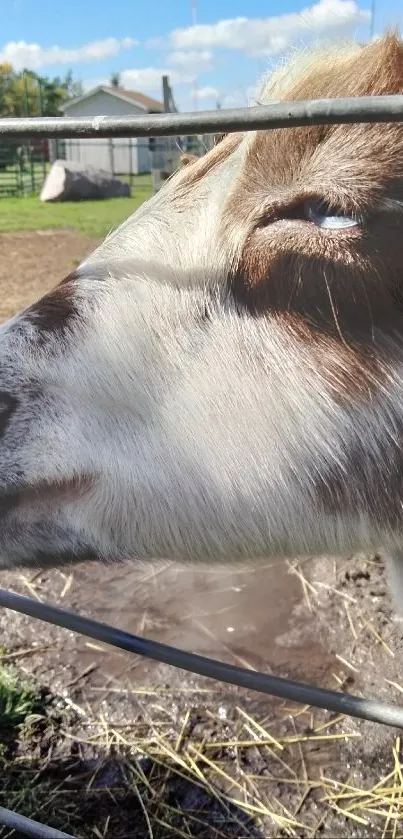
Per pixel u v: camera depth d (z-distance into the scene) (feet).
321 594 2.04
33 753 1.56
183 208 0.95
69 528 0.97
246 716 1.65
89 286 0.97
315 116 0.56
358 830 1.41
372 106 0.55
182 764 1.53
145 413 0.93
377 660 1.80
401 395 0.86
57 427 0.94
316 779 1.51
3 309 4.87
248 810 1.45
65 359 0.93
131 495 0.93
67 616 0.93
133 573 2.15
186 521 0.94
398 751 1.57
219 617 1.96
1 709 1.64
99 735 1.61
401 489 0.91
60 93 29.12
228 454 0.91
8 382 0.94
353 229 0.80
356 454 0.89
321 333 0.86
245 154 0.88
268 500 0.92
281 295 0.86
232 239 0.88
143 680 1.75
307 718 1.65
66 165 13.34
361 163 0.80
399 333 0.85
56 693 1.71
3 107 28.14
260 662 1.80
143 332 0.92
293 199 0.83
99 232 8.89
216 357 0.90
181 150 1.56
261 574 2.15
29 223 9.70
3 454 0.93
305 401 0.88
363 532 0.94
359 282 0.82
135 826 1.42
